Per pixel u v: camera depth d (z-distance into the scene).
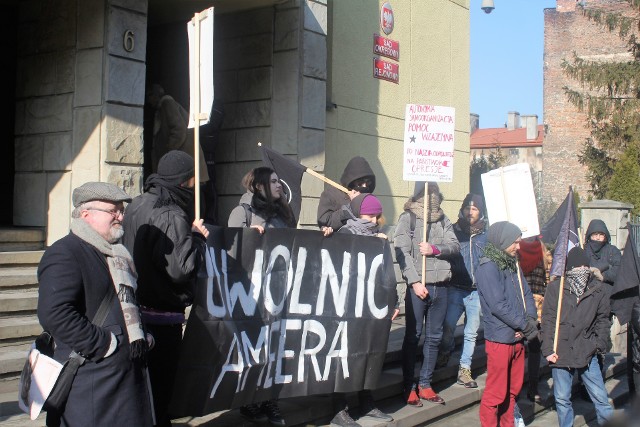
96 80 7.09
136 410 3.75
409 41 11.89
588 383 6.91
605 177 24.67
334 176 10.35
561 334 6.79
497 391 6.37
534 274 8.22
